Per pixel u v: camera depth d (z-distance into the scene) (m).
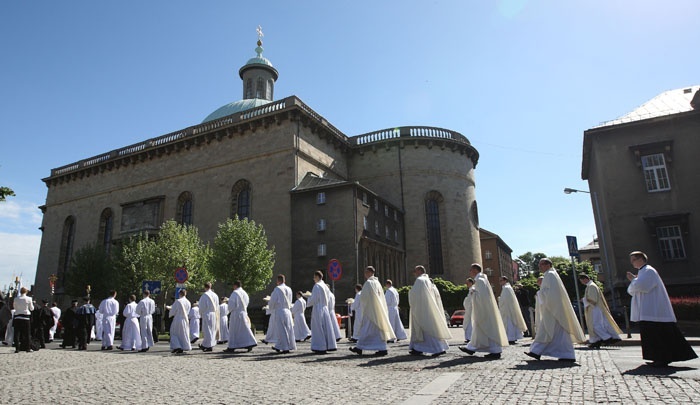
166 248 33.91
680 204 28.55
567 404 5.98
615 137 30.84
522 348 14.03
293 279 37.69
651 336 9.02
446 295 40.91
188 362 12.73
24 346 17.50
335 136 47.03
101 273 43.62
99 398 7.67
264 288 36.50
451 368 9.70
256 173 42.47
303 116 42.62
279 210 40.12
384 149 49.38
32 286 58.09
